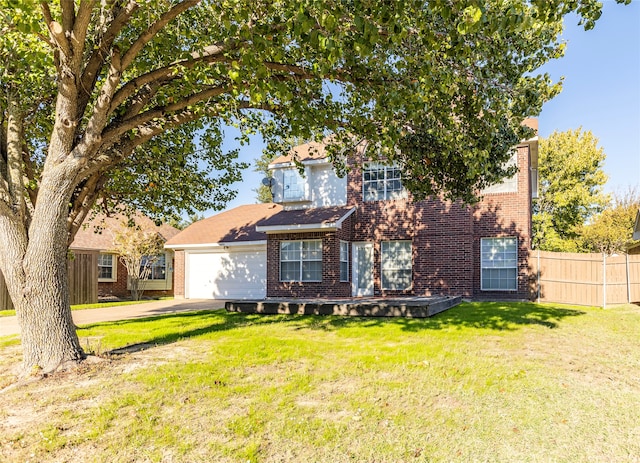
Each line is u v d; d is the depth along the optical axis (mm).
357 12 4465
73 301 18672
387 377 5848
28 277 6102
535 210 33656
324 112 7520
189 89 7059
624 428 4352
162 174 11148
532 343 7812
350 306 11289
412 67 6492
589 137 32062
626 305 14688
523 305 13320
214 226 22859
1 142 7297
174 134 10312
